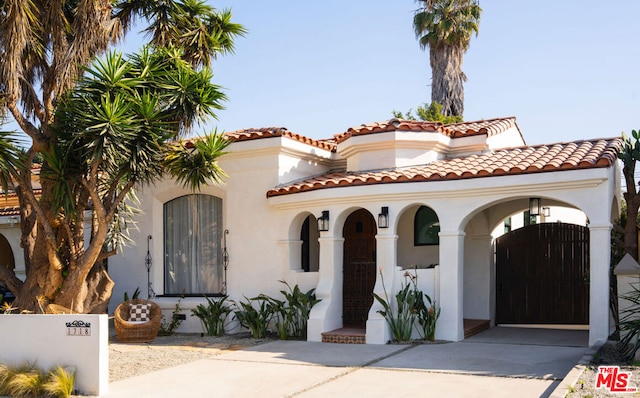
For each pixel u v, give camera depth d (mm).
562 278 17156
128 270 18406
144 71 12820
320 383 10352
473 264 17469
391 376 10703
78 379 9969
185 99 13141
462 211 14289
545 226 17469
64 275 13211
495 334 15570
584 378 9391
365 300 17062
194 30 15031
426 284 14664
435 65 34531
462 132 16984
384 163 16469
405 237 17750
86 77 12383
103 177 14445
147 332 15281
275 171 16734
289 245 16359
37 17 13000
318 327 15008
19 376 9742
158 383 10688
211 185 17484
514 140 19719
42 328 10219
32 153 12898
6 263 23016
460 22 33812
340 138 17641
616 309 14836
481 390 9492
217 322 16375
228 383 10578
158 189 18094
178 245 18047
